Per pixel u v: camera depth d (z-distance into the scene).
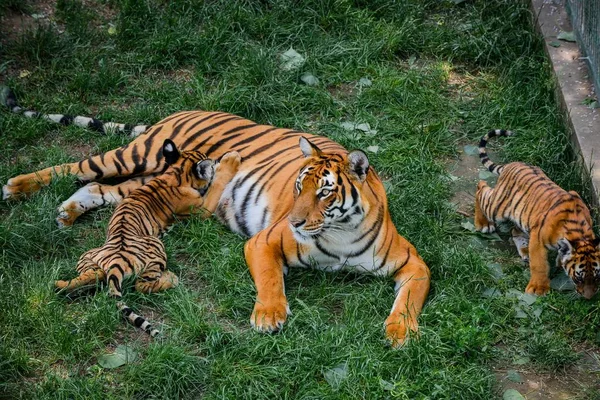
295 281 9.45
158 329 8.81
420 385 8.10
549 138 11.53
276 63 13.01
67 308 8.96
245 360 8.39
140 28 13.61
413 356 8.34
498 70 13.16
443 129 11.96
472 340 8.51
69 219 10.23
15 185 10.47
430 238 10.02
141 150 10.75
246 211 10.18
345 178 8.97
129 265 9.02
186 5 13.88
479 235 10.34
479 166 11.54
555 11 13.56
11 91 12.09
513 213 9.84
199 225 10.19
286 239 9.31
